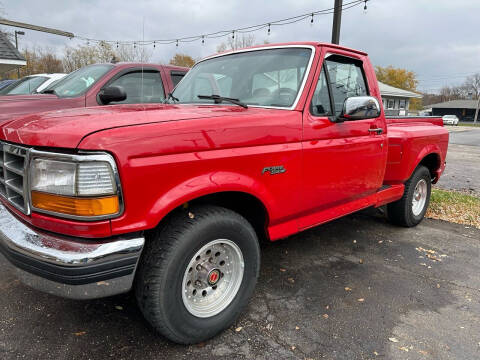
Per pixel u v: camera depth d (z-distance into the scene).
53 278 1.81
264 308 2.79
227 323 2.42
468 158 13.84
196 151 2.09
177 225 2.11
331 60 3.15
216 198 2.56
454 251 4.09
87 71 5.53
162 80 5.67
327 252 3.92
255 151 2.40
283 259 3.71
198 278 2.31
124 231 1.86
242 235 2.37
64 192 1.78
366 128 3.39
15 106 4.53
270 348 2.34
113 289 1.89
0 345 2.27
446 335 2.54
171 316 2.10
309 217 3.06
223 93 3.16
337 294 3.04
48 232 1.90
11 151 2.07
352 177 3.29
